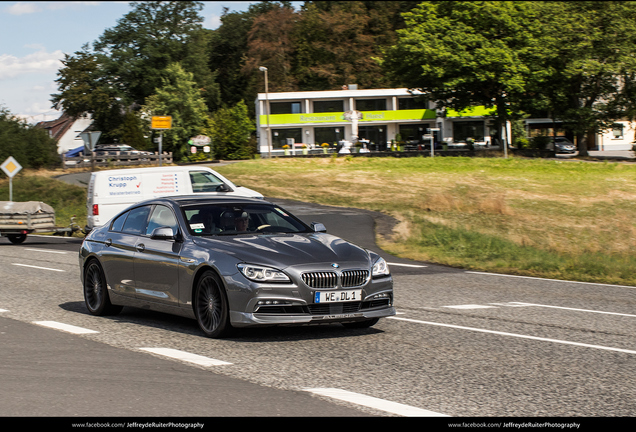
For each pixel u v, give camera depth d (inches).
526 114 2396.7
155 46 3038.9
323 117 2888.8
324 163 1974.7
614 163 1862.7
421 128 2962.6
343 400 184.7
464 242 679.7
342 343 263.9
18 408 178.5
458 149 2694.4
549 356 244.5
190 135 2773.1
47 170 1776.6
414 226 796.0
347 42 3459.6
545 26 2235.5
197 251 275.1
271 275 253.1
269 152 2748.5
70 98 2847.0
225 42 3796.8
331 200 1198.9
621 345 265.1
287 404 180.9
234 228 295.6
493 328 299.1
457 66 2215.8
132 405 180.2
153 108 2746.1
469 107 2385.6
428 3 2384.4
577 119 2292.1
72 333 284.4
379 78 3388.3
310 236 291.9
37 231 839.1
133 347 254.7
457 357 241.1
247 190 737.6
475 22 2282.2
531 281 477.1
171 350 248.7
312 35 3476.9
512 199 1234.6
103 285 327.9
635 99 2210.9
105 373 214.8
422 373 217.0
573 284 466.9
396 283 457.7
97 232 342.6
